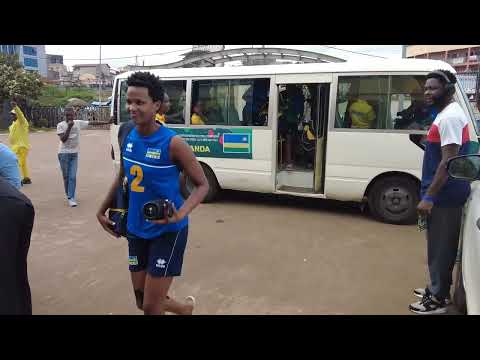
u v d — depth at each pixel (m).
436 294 3.61
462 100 5.89
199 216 6.89
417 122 6.09
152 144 2.60
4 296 2.03
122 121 8.12
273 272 4.59
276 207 7.46
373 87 6.31
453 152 3.19
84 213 7.09
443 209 3.40
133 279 2.90
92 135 27.05
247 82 7.18
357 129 6.38
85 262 4.94
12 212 2.03
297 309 3.77
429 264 3.63
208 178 7.68
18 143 9.27
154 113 2.59
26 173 9.55
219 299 3.97
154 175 2.61
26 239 2.14
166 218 2.48
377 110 6.30
